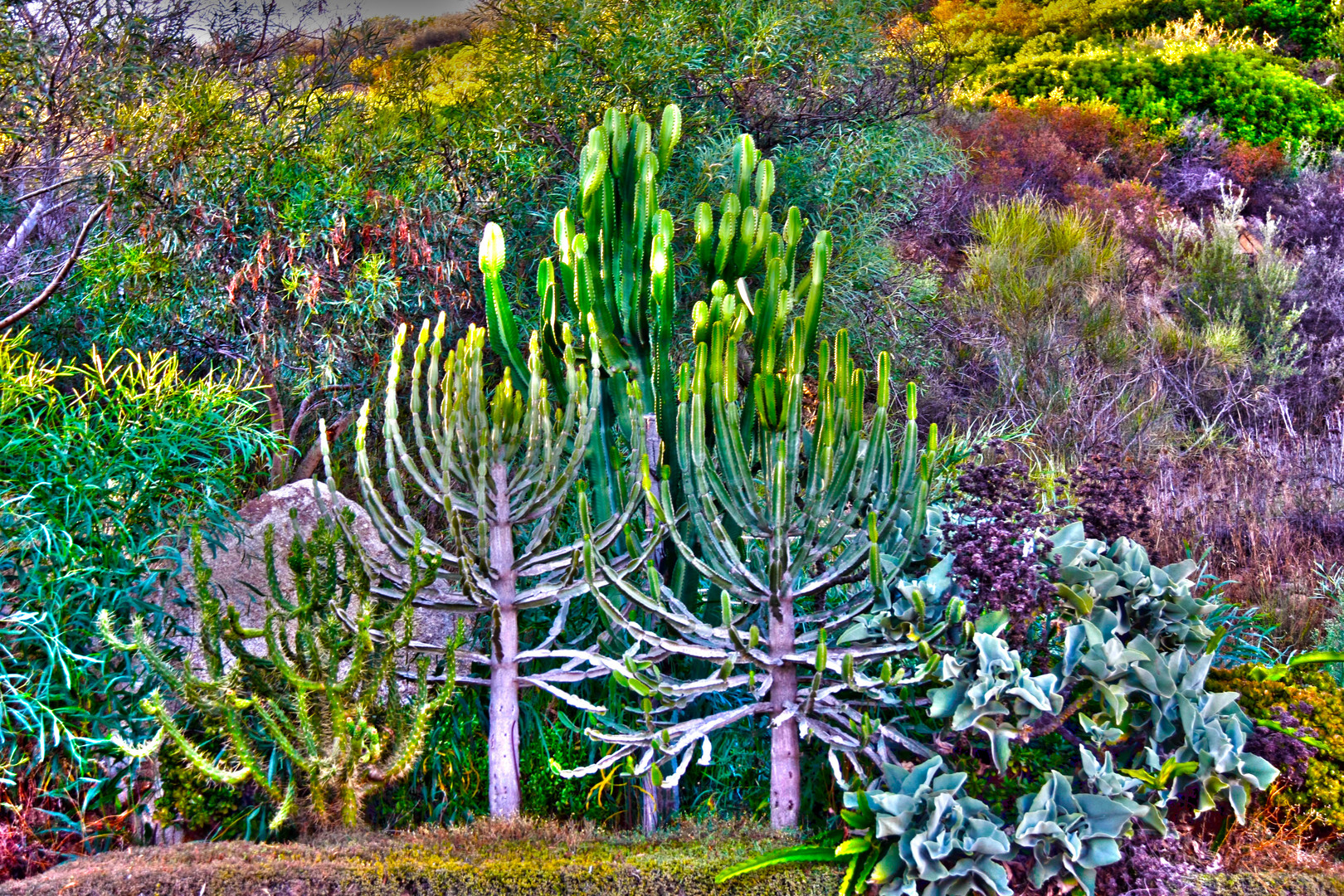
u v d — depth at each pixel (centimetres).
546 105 393
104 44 348
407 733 206
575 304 236
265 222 302
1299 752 209
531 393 215
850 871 188
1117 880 192
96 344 342
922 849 183
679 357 378
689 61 398
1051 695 196
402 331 209
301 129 337
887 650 211
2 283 349
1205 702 207
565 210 238
